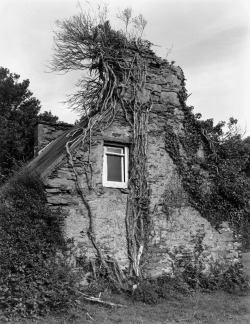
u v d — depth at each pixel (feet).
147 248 39.60
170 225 41.24
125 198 39.78
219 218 43.52
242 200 43.86
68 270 33.88
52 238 34.91
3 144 95.20
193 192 42.80
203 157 44.57
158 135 42.73
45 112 112.06
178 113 44.45
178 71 45.70
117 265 37.73
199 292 39.27
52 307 30.60
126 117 41.45
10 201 36.47
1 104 109.60
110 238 38.22
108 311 32.14
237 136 94.02
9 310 29.04
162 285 38.29
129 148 41.47
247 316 32.17
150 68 44.19
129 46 43.93
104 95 42.91
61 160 37.27
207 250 42.32
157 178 41.63
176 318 31.14
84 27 44.70
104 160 40.24
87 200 37.81
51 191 36.40
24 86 114.11
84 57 45.60
